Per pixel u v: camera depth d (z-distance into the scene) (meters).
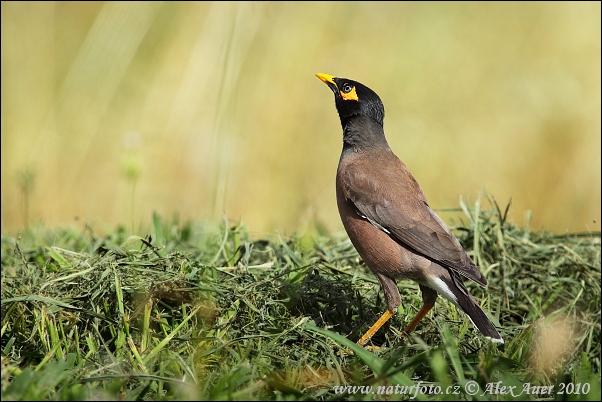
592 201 13.80
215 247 9.23
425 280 8.15
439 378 5.96
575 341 8.37
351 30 15.44
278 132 14.09
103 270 7.65
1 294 7.51
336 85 9.31
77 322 7.29
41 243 9.89
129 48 14.23
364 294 8.66
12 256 9.13
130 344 6.74
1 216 12.91
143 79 15.41
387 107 14.94
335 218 13.29
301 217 12.59
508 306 8.73
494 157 14.52
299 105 14.34
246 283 7.96
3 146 13.88
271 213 13.48
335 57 14.85
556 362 7.54
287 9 14.98
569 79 15.08
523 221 13.88
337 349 7.27
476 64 15.41
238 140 13.86
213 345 6.93
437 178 14.52
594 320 8.67
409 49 15.41
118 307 7.27
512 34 15.85
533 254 9.45
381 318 8.05
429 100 15.05
